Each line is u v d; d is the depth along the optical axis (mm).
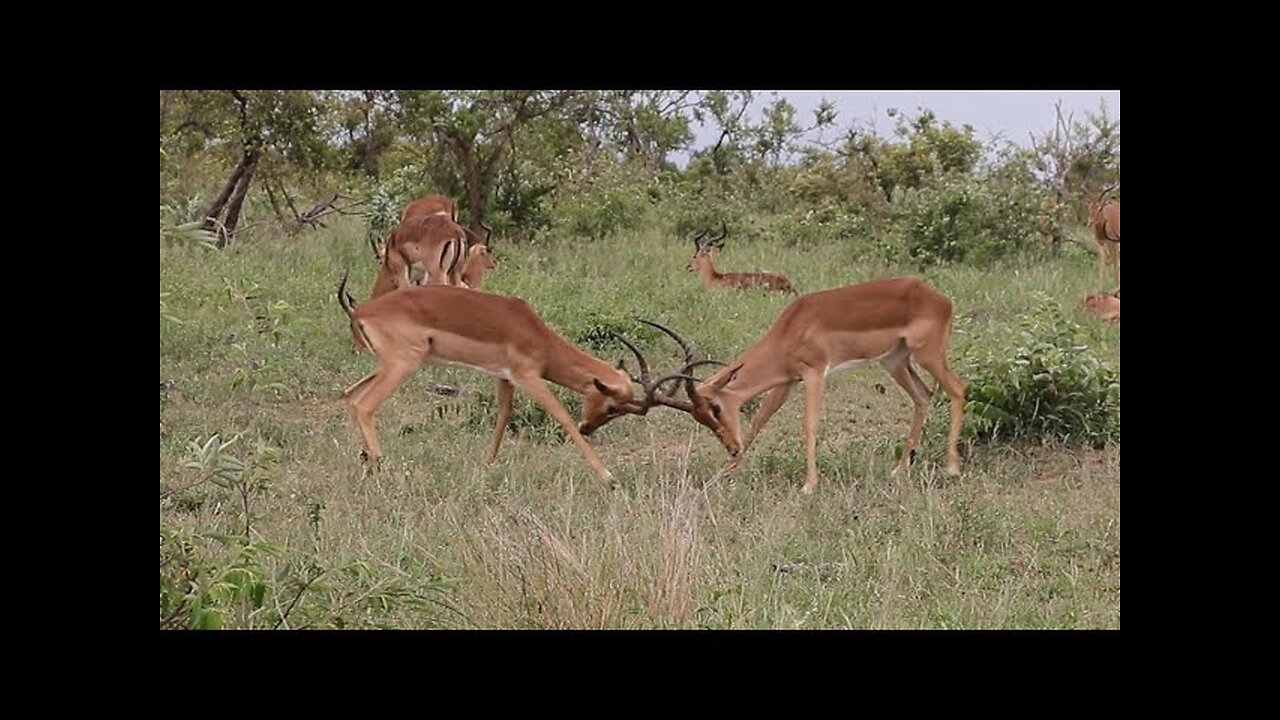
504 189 23516
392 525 9711
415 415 13516
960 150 28516
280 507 10133
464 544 8430
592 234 24750
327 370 14609
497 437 12141
